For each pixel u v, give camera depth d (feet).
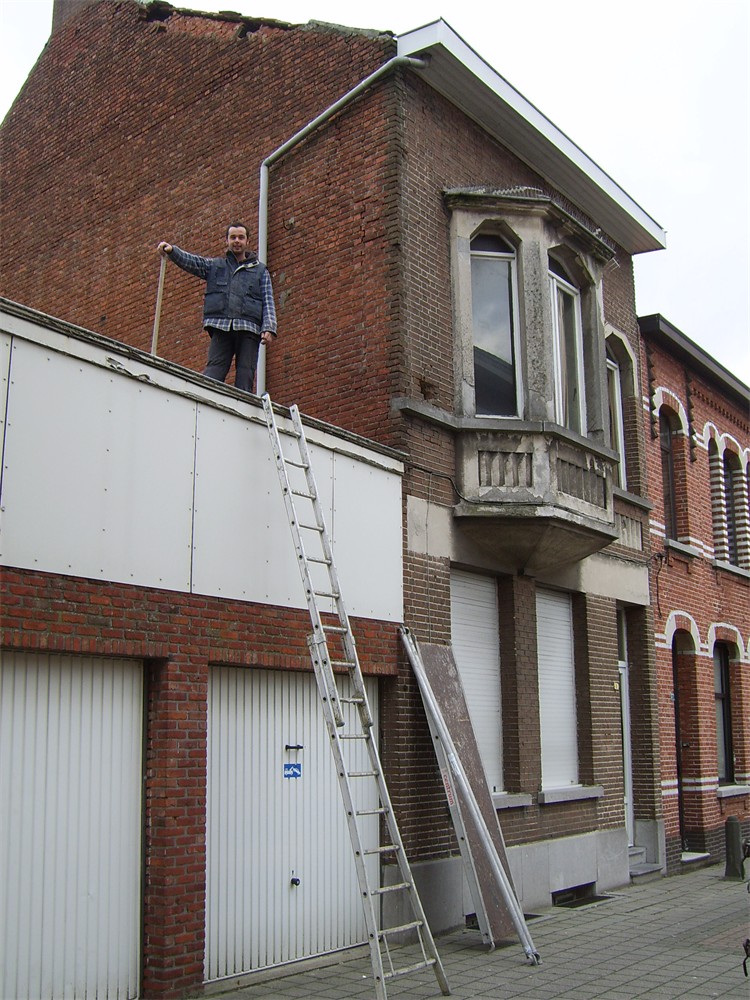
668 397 59.16
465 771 33.94
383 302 36.83
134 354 25.12
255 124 43.04
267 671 28.81
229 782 27.07
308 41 41.63
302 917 28.76
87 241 50.01
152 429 25.52
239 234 34.37
